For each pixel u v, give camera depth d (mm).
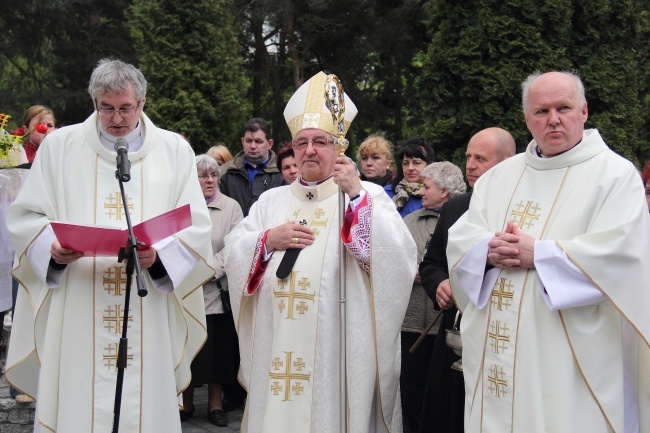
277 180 7504
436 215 5668
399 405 4652
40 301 4250
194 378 6246
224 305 6262
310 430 4363
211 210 6461
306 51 21172
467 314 3969
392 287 4418
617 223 3551
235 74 19109
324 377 4379
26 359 4410
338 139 4453
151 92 18609
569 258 3529
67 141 4367
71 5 22750
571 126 3732
